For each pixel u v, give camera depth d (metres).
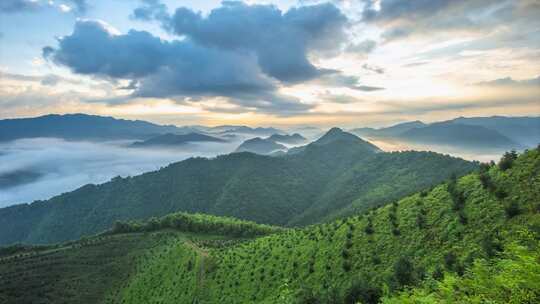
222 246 136.25
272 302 63.53
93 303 126.06
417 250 47.62
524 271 19.70
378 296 41.66
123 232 198.12
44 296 126.25
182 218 189.62
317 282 59.09
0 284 131.88
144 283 125.00
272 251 87.00
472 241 40.94
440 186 59.41
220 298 84.19
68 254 159.62
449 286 24.44
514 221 38.72
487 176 48.62
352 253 58.97
